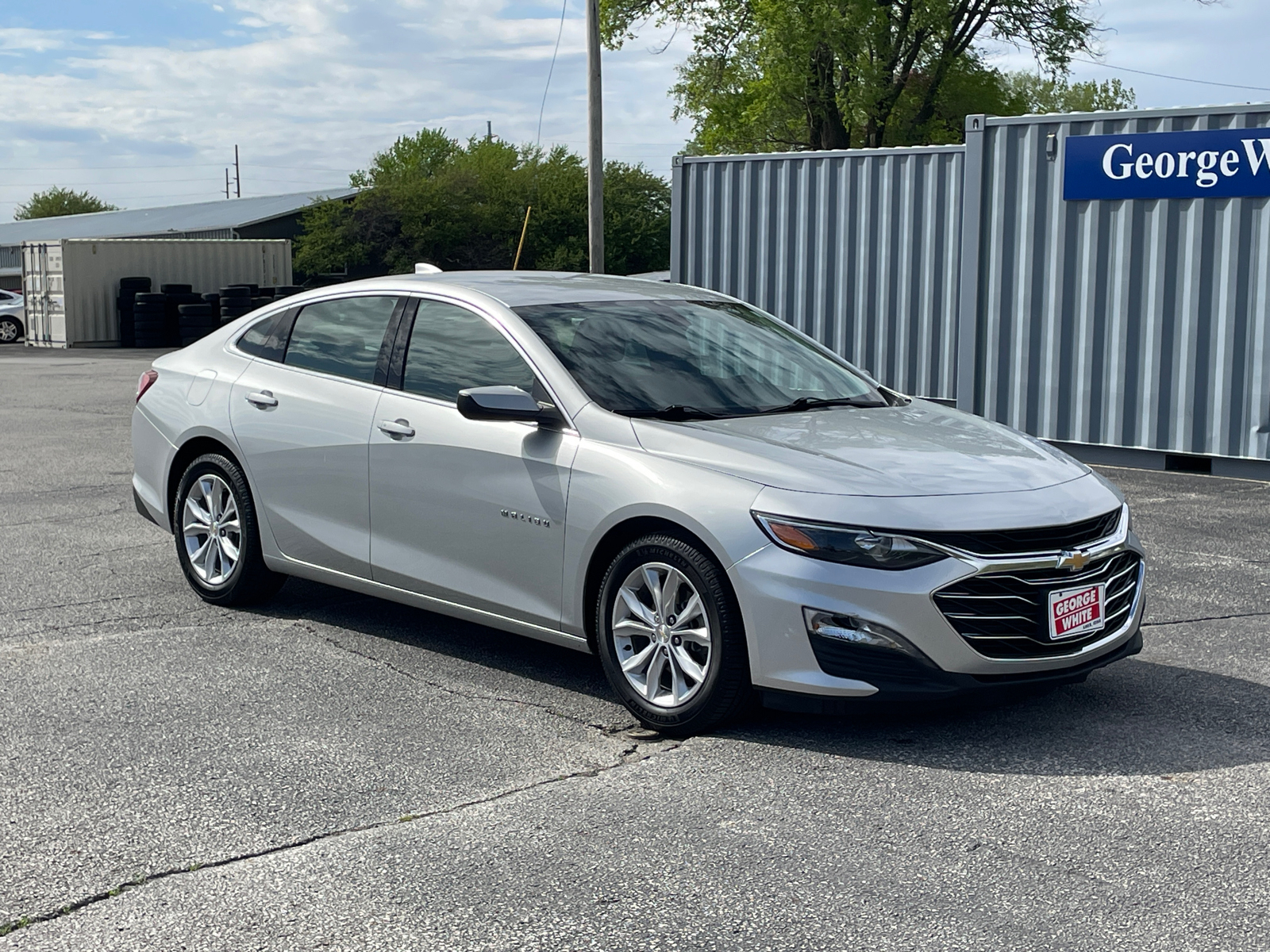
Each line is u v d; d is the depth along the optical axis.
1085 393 11.34
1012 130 11.54
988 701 4.34
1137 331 11.02
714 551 4.35
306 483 5.82
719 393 5.16
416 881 3.41
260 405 6.03
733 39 41.41
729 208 13.73
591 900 3.29
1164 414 10.91
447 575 5.29
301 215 63.84
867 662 4.19
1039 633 4.33
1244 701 4.91
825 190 13.00
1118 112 10.93
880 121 39.75
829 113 39.97
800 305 13.29
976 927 3.13
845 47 36.59
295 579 6.98
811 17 36.56
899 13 39.41
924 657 4.19
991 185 11.73
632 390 5.02
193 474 6.39
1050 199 11.39
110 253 33.22
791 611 4.23
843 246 12.93
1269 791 4.00
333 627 6.03
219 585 6.32
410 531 5.41
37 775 4.18
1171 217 10.73
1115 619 4.63
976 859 3.52
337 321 5.97
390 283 5.88
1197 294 10.65
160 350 31.81
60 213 122.56
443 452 5.23
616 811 3.88
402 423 5.41
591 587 4.82
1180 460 11.08
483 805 3.93
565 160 71.94
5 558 7.54
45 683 5.16
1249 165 10.27
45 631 5.95
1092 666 4.50
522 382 5.12
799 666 4.25
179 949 3.06
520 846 3.63
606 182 72.50
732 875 3.43
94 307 33.03
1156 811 3.85
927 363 12.46
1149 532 8.29
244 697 4.99
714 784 4.09
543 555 4.91
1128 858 3.52
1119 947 3.03
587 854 3.57
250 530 6.13
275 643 5.75
